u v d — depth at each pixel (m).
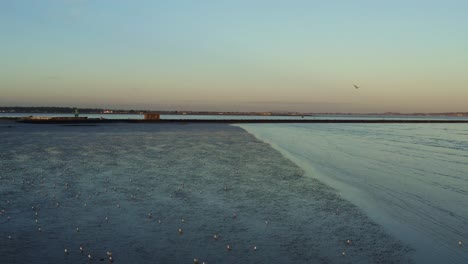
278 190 16.14
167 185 16.77
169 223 11.17
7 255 8.55
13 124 87.56
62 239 9.67
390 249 9.34
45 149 31.56
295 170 21.91
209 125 99.69
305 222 11.52
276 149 34.78
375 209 13.15
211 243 9.56
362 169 22.64
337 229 10.88
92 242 9.48
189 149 33.34
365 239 10.05
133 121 113.31
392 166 24.05
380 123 148.25
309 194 15.44
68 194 14.71
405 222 11.62
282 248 9.30
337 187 17.00
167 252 8.91
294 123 136.25
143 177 18.67
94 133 56.41
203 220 11.53
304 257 8.76
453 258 8.81
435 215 12.45
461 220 11.86
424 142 45.69
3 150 30.38
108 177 18.53
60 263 8.16
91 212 12.22
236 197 14.67
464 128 98.12
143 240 9.69
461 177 19.88
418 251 9.23
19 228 10.51
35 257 8.47
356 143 43.50
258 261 8.48
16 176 18.52
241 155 29.20
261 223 11.34
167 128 77.88
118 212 12.27
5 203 13.20
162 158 26.44
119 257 8.55
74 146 34.72
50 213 12.03
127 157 26.75
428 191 16.20
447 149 36.22
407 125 123.25
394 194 15.57
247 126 99.44
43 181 17.31
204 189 16.06
